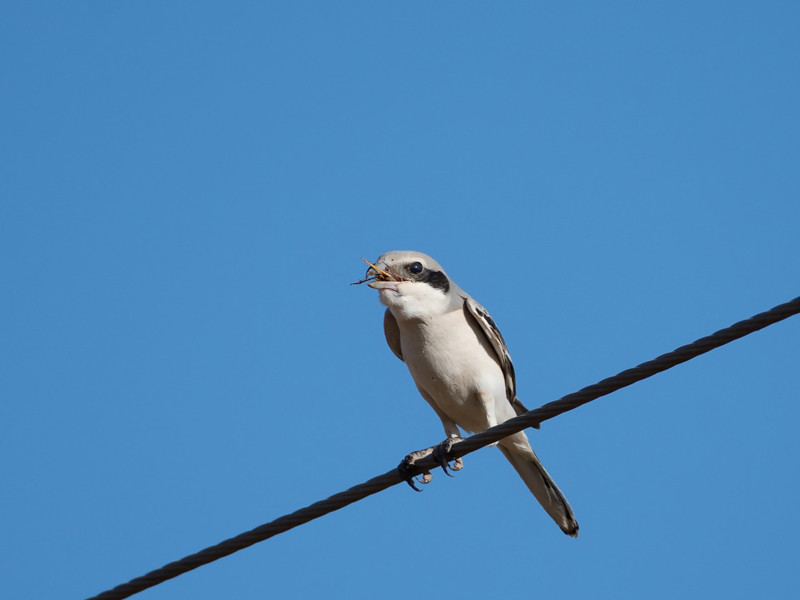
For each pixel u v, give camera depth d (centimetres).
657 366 864
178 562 957
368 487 950
